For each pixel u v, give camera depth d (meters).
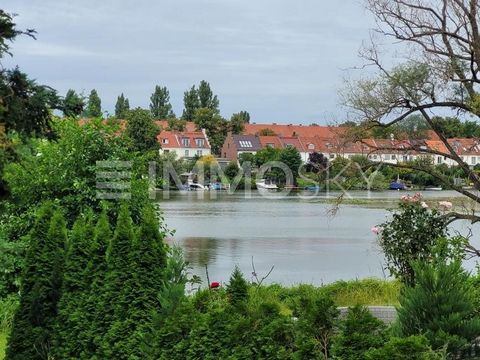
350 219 48.38
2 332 12.34
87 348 8.10
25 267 9.41
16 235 14.13
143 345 7.04
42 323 9.19
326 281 21.36
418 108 18.39
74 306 8.51
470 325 5.71
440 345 5.55
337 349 5.35
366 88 18.73
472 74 17.98
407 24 18.34
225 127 126.62
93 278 8.36
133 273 7.83
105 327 7.95
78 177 14.52
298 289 14.77
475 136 19.59
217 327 6.21
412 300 5.93
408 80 18.19
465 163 18.52
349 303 14.20
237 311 6.40
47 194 14.32
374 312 10.06
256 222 46.22
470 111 17.92
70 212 14.40
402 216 13.91
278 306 6.18
